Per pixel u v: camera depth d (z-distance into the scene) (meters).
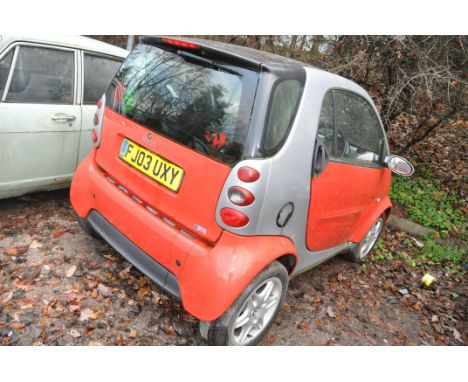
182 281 2.41
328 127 2.92
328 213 3.13
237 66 2.40
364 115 3.51
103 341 2.63
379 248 4.86
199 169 2.38
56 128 3.72
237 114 2.32
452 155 7.28
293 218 2.70
